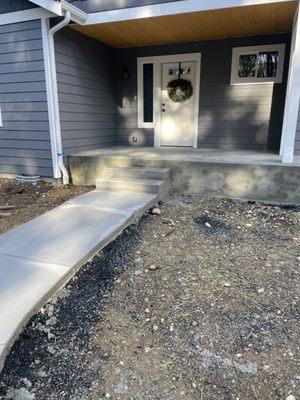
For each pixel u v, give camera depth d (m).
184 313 2.24
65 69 5.49
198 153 5.86
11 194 5.17
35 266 2.57
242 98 6.48
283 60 6.04
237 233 3.61
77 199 4.42
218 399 1.64
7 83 5.55
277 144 6.47
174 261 2.92
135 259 2.94
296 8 4.46
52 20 5.10
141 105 7.26
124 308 2.29
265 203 4.61
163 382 1.74
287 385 1.69
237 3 4.42
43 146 5.54
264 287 2.52
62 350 1.91
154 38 6.30
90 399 1.64
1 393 1.64
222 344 1.97
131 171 5.03
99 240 3.04
